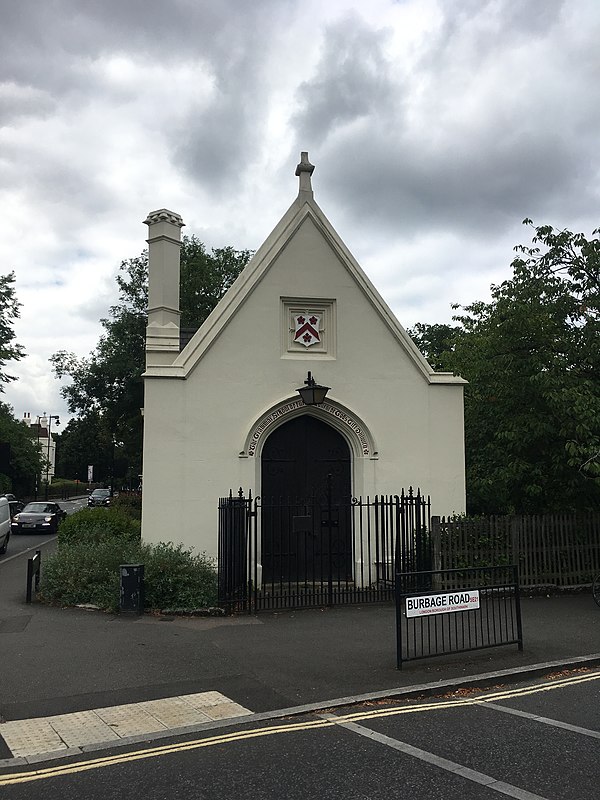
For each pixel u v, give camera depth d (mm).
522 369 13953
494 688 7418
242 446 13594
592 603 12297
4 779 4863
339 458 14398
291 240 14430
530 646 9078
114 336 32031
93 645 8953
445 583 12617
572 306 14242
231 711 6406
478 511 16344
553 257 14438
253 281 14016
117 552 12477
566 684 7555
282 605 11812
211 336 13680
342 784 4723
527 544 13242
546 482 14148
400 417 14523
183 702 6684
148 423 13273
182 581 11383
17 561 21312
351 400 14281
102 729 5906
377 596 12359
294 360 14117
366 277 14672
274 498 13945
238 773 4930
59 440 100938
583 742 5578
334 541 14109
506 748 5441
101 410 34406
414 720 6203
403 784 4723
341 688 7156
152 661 8195
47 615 10961
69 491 77812
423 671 7809
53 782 4805
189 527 13219
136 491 42531
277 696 6883
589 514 13906
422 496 13406
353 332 14500
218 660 8273
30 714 6324
